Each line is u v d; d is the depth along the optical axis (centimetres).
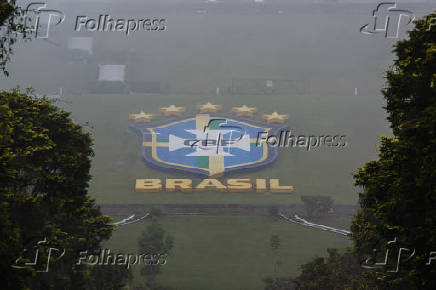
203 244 16838
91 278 10138
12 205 7325
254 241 17075
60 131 8462
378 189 6944
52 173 8150
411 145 6106
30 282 7519
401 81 6612
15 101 8369
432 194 5722
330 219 18788
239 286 14212
